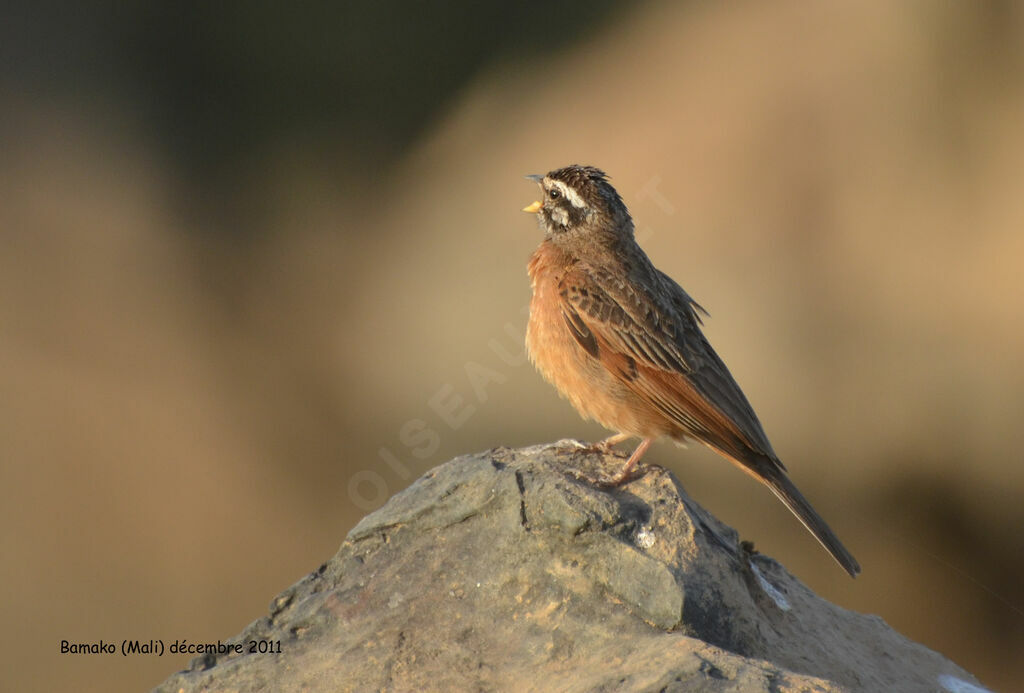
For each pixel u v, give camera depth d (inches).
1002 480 558.3
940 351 571.2
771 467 324.5
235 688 253.9
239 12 975.0
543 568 261.6
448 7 916.0
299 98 944.3
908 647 299.6
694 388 326.3
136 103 935.7
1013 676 554.3
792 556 573.6
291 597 278.5
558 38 818.8
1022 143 601.0
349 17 946.7
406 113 907.4
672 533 265.3
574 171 358.3
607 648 240.7
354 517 671.8
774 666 221.6
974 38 632.4
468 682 241.8
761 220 607.8
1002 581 558.3
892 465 572.7
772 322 586.9
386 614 263.1
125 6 975.0
